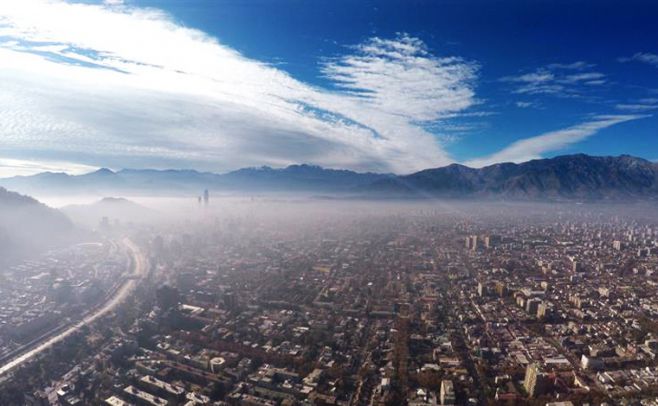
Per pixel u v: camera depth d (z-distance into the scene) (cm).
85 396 18188
